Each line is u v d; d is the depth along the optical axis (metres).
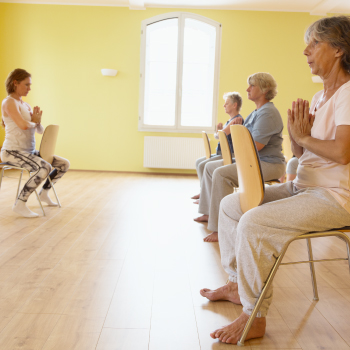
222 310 1.72
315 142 1.40
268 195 1.64
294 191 1.61
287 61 6.64
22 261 2.26
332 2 6.00
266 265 1.38
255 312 1.42
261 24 6.57
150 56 6.70
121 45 6.62
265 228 1.36
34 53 6.63
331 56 1.44
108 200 4.23
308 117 1.46
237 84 6.67
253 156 1.41
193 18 6.55
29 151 3.54
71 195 4.45
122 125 6.79
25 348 1.37
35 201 4.04
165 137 6.68
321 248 2.72
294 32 6.59
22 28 6.58
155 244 2.69
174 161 6.73
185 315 1.66
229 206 1.68
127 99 6.73
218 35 6.57
